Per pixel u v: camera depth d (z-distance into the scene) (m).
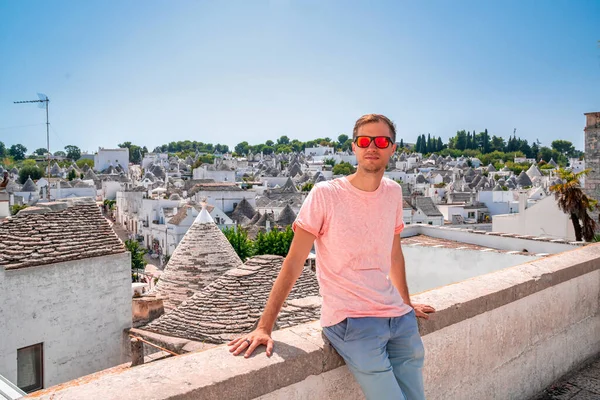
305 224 2.80
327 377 2.80
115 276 15.66
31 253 14.25
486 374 4.01
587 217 29.09
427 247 16.19
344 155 199.00
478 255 15.04
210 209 59.06
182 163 186.25
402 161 193.75
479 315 3.89
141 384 2.17
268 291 13.41
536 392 4.63
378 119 2.81
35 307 13.89
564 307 4.99
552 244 15.68
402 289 3.29
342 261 2.81
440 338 3.55
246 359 2.49
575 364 5.18
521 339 4.40
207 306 13.06
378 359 2.66
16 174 146.88
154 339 12.31
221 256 18.83
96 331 15.26
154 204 65.69
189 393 2.13
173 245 56.50
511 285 4.24
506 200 85.50
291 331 2.92
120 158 168.38
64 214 16.55
